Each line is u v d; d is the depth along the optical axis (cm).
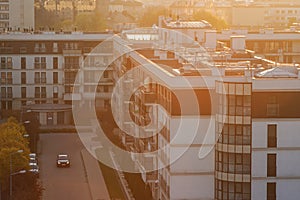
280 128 15050
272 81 14938
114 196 19562
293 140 15088
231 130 15100
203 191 15462
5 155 18738
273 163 15138
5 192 18625
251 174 15112
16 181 18612
